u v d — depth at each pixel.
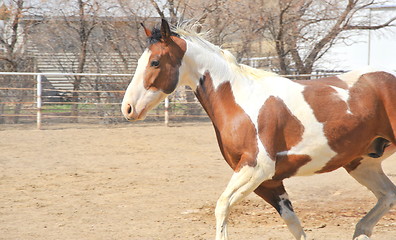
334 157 5.99
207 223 7.87
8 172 12.38
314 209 8.70
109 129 20.41
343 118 5.92
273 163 5.73
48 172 12.41
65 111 22.73
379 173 6.65
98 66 25.06
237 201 5.73
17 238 7.06
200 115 23.39
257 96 5.88
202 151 15.78
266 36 25.88
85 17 24.67
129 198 9.77
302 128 5.83
